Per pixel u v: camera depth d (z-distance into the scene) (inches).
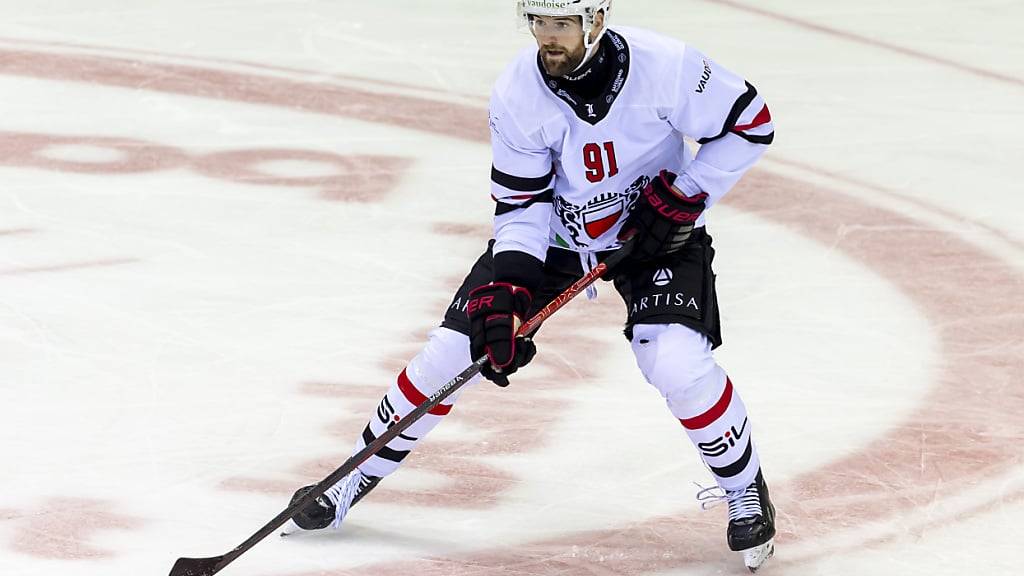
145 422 629.9
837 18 1336.1
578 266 526.0
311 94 1124.5
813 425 643.5
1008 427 643.5
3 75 1137.4
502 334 480.4
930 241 876.0
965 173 994.7
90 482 576.1
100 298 761.6
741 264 835.4
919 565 525.3
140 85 1130.7
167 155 994.1
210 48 1223.5
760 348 726.5
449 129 1062.4
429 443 618.8
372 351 711.7
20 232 849.5
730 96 482.9
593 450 614.9
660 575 516.7
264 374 681.6
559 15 443.8
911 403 668.1
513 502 570.3
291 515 486.6
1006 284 814.5
